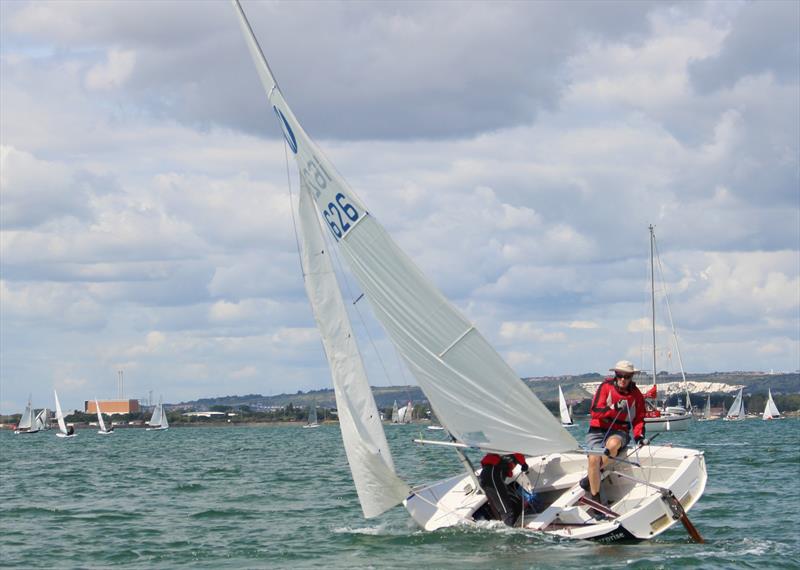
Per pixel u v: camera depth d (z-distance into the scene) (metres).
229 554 15.85
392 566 13.92
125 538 18.02
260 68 17.61
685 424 72.31
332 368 17.03
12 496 27.38
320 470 36.72
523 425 15.53
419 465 35.75
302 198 17.28
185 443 92.25
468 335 15.59
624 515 14.95
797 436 68.56
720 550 14.72
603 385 16.02
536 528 15.84
